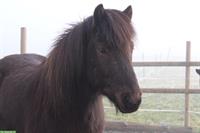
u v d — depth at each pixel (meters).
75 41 3.17
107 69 2.92
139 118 9.23
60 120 3.27
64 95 3.23
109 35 2.90
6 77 4.16
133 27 3.02
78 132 3.29
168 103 11.79
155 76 13.90
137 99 2.83
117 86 2.88
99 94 3.24
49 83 3.28
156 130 7.99
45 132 3.33
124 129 8.13
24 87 3.68
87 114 3.29
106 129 8.20
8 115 3.88
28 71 3.90
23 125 3.64
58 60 3.24
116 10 3.07
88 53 3.09
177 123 8.81
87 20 3.16
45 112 3.31
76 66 3.17
